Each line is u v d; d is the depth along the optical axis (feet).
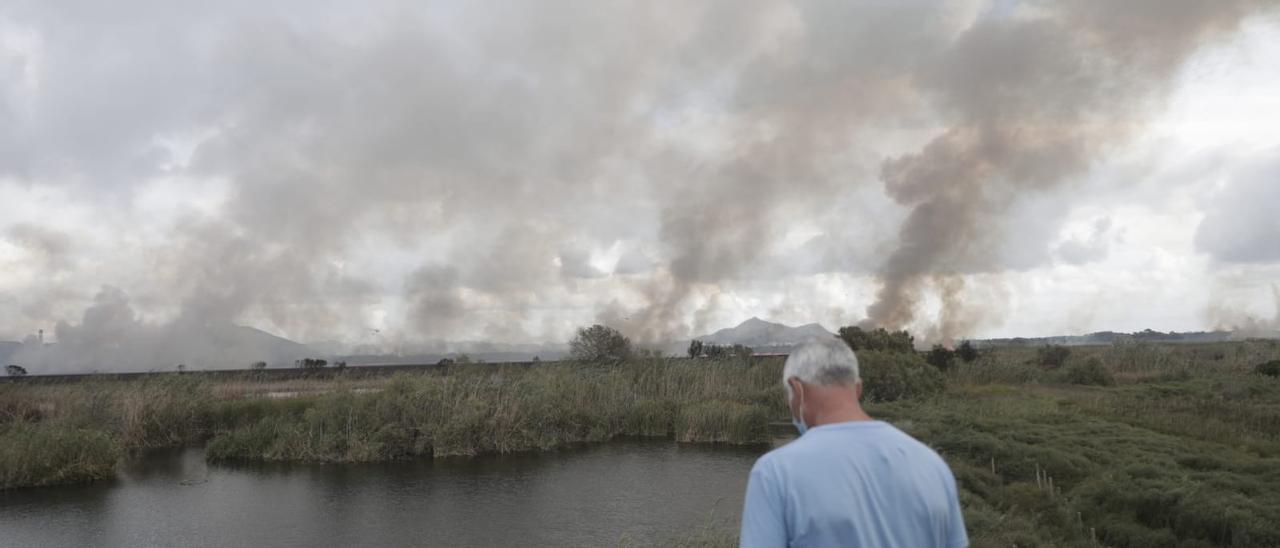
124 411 91.30
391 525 54.13
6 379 128.57
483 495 63.16
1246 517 36.17
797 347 10.51
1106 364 157.48
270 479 70.90
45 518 57.06
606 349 133.39
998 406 88.38
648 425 99.40
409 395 88.94
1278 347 166.91
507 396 91.09
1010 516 40.22
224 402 101.55
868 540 8.77
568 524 53.31
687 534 48.78
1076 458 52.80
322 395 101.35
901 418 80.94
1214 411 80.79
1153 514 40.81
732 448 86.94
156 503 61.62
